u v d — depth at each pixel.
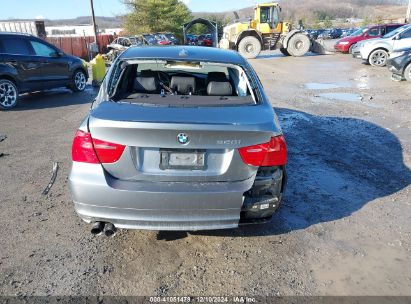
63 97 10.39
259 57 23.38
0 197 3.98
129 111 2.65
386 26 22.48
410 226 3.45
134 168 2.59
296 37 22.19
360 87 11.21
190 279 2.72
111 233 2.77
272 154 2.66
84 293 2.55
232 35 23.67
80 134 2.61
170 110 2.69
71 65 10.88
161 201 2.57
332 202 3.89
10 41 9.04
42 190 4.15
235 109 2.79
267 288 2.64
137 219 2.64
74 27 62.41
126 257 2.96
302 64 18.33
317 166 4.87
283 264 2.90
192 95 3.08
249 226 3.41
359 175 4.59
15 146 5.78
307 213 3.66
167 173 2.62
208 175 2.62
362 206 3.82
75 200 2.67
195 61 3.39
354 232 3.34
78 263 2.87
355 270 2.84
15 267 2.80
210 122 2.54
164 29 44.97
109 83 3.10
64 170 4.75
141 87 3.30
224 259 2.95
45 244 3.11
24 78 9.21
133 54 3.51
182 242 3.16
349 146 5.68
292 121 7.21
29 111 8.46
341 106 8.55
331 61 19.33
